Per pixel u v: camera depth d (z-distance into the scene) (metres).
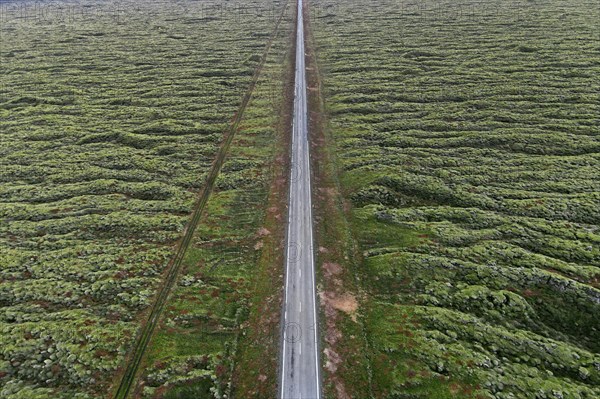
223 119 97.88
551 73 112.69
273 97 108.62
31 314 47.41
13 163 80.06
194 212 65.88
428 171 73.44
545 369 41.03
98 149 85.38
